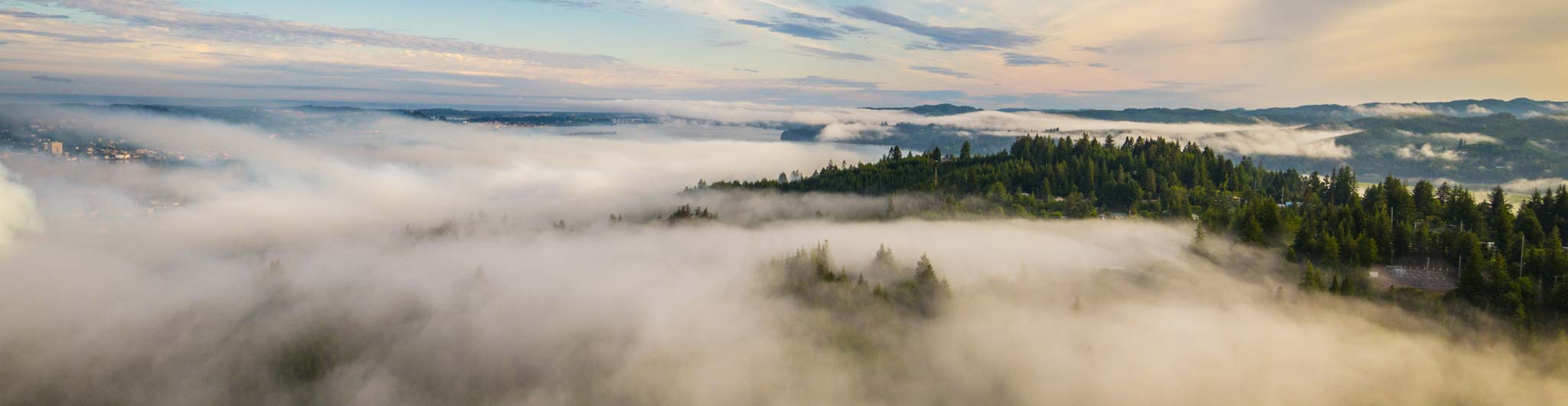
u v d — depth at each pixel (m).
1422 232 174.00
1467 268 146.25
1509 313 136.00
